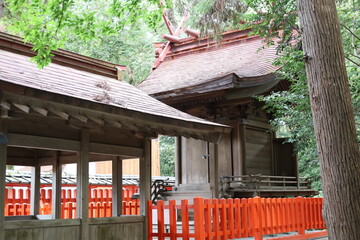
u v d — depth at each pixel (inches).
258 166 675.4
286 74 508.4
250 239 416.8
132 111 291.1
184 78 702.5
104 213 573.0
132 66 1006.4
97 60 394.3
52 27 315.6
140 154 355.9
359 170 267.6
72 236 291.9
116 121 302.2
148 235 352.2
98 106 268.8
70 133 301.1
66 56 368.2
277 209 422.0
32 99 249.6
